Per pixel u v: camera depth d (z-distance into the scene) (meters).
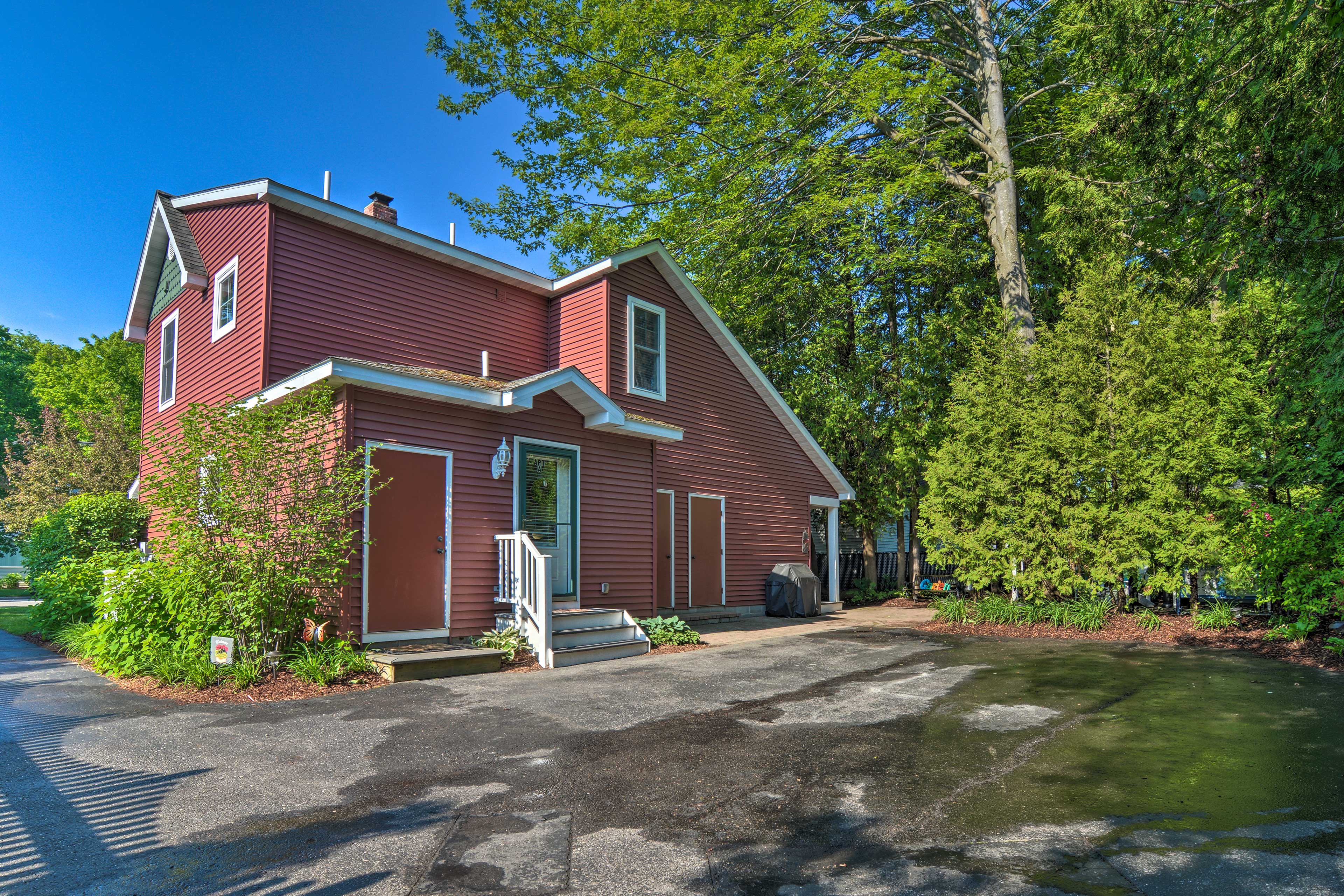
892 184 17.39
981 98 18.56
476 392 9.93
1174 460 11.71
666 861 3.55
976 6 18.23
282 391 9.39
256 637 8.02
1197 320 12.23
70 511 14.90
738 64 17.38
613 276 13.52
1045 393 13.16
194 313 12.70
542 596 9.38
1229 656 9.65
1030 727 6.09
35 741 5.68
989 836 3.82
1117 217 13.88
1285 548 9.80
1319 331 9.29
